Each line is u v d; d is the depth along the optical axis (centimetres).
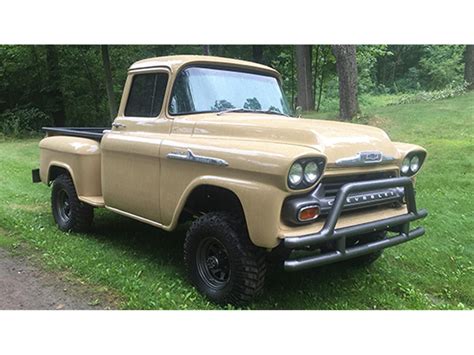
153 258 510
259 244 356
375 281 474
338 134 396
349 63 1225
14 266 487
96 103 2283
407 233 431
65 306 402
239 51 2541
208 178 392
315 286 458
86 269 466
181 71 470
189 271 425
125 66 2244
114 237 581
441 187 761
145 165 464
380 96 2852
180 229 618
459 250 544
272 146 364
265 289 445
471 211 649
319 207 362
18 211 690
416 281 479
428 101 1502
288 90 2606
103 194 526
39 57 2234
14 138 1928
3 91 2305
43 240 558
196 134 433
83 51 2198
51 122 2295
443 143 980
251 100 498
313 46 2261
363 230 380
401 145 466
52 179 634
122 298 414
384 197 414
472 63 1697
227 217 393
